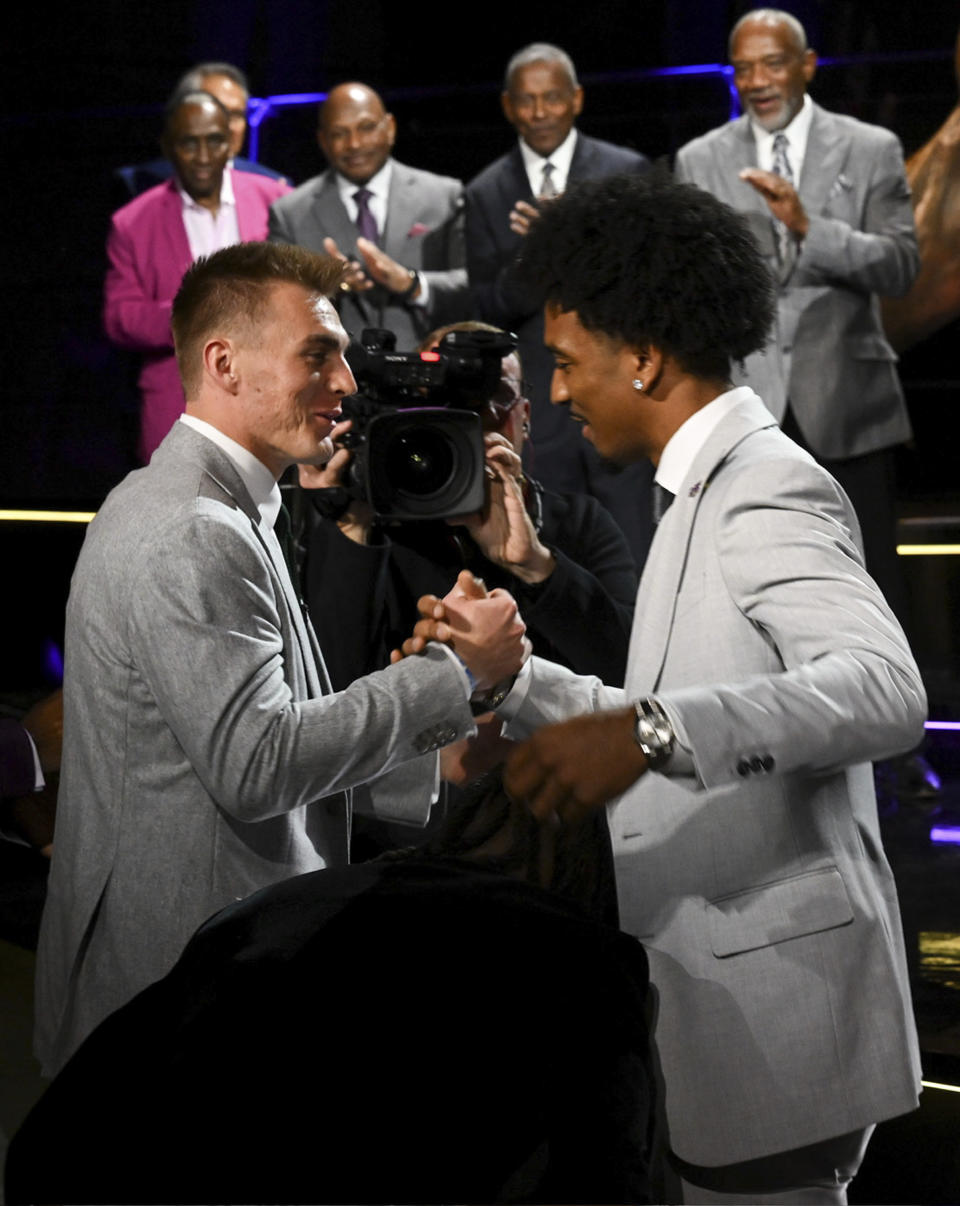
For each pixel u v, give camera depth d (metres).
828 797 2.23
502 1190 1.86
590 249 2.26
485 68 10.20
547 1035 1.92
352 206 7.07
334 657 3.55
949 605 7.66
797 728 1.92
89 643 2.52
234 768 2.38
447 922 1.99
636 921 2.24
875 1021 2.18
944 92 8.88
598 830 2.33
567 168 6.71
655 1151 2.18
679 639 2.21
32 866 5.59
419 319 6.60
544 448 6.31
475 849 2.33
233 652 2.39
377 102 7.05
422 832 3.79
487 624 2.57
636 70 9.84
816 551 2.09
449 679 2.54
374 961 1.96
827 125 6.31
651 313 2.25
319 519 3.57
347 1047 1.89
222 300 2.64
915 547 7.70
